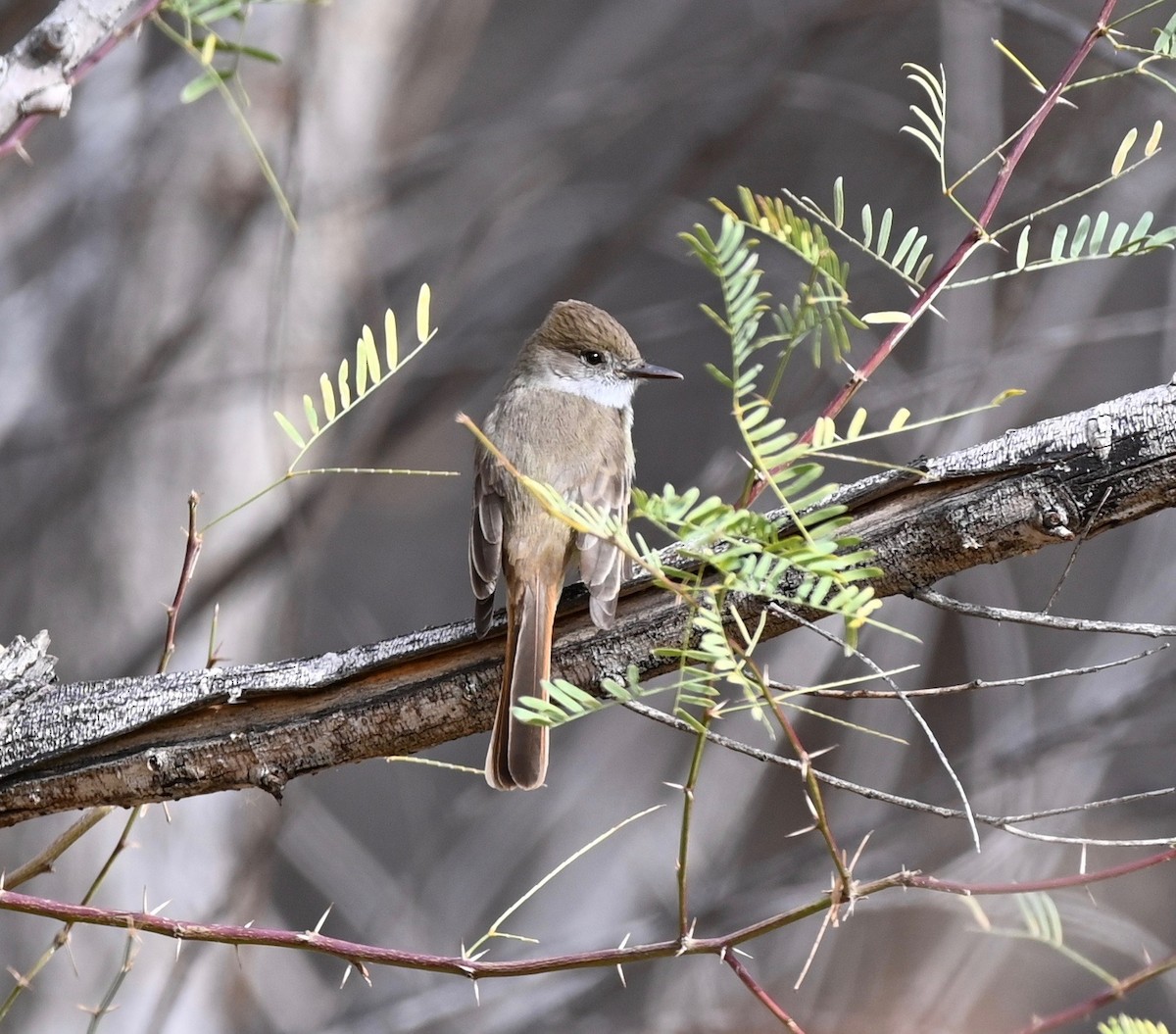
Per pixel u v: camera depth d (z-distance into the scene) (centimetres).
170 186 1343
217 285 1321
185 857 1233
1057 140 1274
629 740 1424
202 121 1341
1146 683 1176
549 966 496
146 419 1313
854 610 402
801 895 1256
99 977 1227
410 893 1337
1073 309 1250
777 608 516
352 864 1393
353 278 1416
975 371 1194
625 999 1293
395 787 1658
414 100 1628
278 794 569
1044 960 1370
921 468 523
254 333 1335
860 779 1272
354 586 1794
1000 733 1255
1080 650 1338
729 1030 1212
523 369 830
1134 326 1227
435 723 575
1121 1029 510
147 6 450
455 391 1412
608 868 1380
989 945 1223
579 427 756
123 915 526
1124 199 1252
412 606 1795
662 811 1388
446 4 1628
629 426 835
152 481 1310
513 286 1641
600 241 1448
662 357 1767
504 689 573
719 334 1764
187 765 565
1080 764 1237
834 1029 1206
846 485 530
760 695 449
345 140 1389
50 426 1296
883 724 1283
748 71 1494
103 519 1307
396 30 1435
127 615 1298
